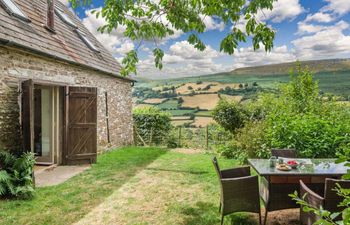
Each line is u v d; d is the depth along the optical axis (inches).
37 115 337.7
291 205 158.9
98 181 250.2
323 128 256.5
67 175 272.8
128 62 192.1
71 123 323.6
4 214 171.6
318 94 393.7
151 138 538.9
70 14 493.7
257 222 161.8
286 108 372.5
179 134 522.3
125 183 243.4
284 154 215.6
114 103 452.8
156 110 571.2
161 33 185.6
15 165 208.7
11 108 236.7
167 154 402.6
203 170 290.8
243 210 152.7
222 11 155.7
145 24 181.8
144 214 174.9
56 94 319.9
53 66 291.6
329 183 118.9
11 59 235.1
